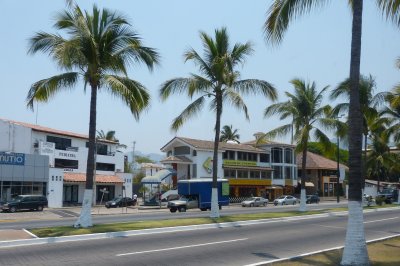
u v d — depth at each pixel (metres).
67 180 52.88
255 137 76.38
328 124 32.69
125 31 19.86
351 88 11.47
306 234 19.39
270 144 72.75
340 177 85.75
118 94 19.58
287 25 12.83
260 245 15.66
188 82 25.31
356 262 10.73
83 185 57.25
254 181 68.88
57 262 11.81
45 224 23.91
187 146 64.12
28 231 17.73
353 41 11.60
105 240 16.38
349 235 10.97
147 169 90.00
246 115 25.44
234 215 27.95
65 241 16.05
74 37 19.00
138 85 20.64
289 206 51.88
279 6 12.73
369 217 29.72
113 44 19.92
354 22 11.66
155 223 21.20
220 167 64.88
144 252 13.62
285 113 33.44
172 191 57.06
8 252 13.50
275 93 25.97
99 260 12.16
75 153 56.91
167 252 13.69
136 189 76.75
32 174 47.19
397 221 26.67
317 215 30.05
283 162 74.50
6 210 39.81
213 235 18.38
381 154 54.06
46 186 48.56
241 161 68.00
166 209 46.94
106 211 42.97
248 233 19.34
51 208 47.31
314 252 13.62
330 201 71.12
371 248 14.39
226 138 94.75
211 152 64.50
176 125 26.95
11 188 45.19
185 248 14.59
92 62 19.42
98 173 60.34
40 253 13.30
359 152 11.21
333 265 11.31
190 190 42.78
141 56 20.03
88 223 19.22
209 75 26.39
